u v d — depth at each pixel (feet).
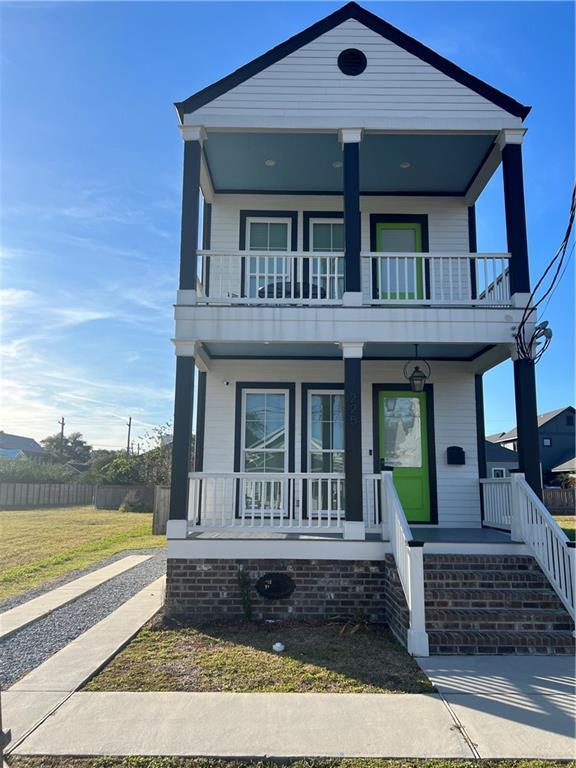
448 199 34.55
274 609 24.26
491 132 27.99
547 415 144.97
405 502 32.63
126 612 25.54
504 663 18.33
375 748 12.62
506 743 12.85
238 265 33.42
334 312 26.78
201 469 32.65
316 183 33.27
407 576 20.35
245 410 33.42
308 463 32.83
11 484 107.45
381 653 19.43
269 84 27.84
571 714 14.38
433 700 15.26
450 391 33.60
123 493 105.60
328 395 33.68
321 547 24.72
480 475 32.89
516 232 27.50
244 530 25.46
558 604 21.21
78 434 263.08
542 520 23.07
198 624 23.29
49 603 27.58
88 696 15.56
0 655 19.72
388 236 34.37
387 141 28.81
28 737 13.08
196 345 26.96
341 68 28.19
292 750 12.50
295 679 16.89
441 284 28.50
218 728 13.55
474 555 23.93
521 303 27.02
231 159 30.55
